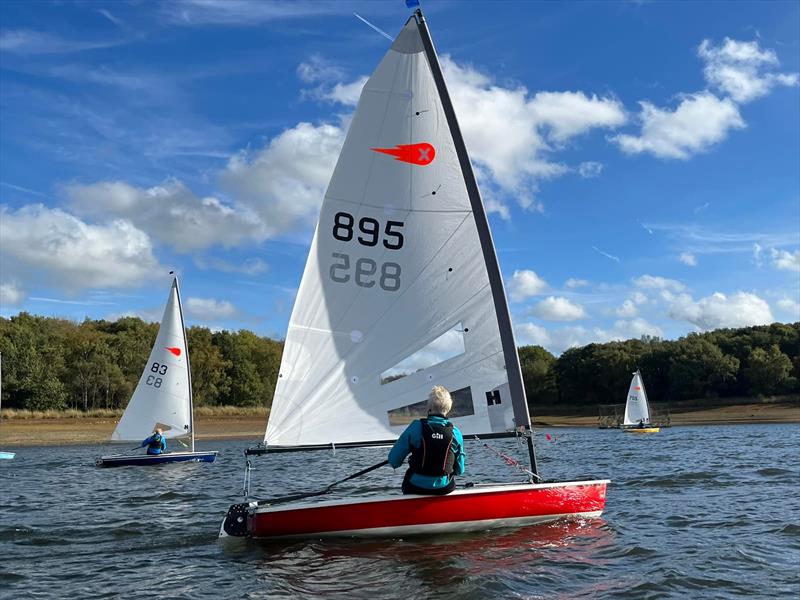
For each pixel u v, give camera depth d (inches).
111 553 267.0
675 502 382.9
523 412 293.7
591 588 205.0
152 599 201.6
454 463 261.3
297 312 292.4
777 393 2598.4
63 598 205.2
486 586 204.8
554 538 263.9
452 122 304.2
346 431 290.0
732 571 225.1
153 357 861.2
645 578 214.8
